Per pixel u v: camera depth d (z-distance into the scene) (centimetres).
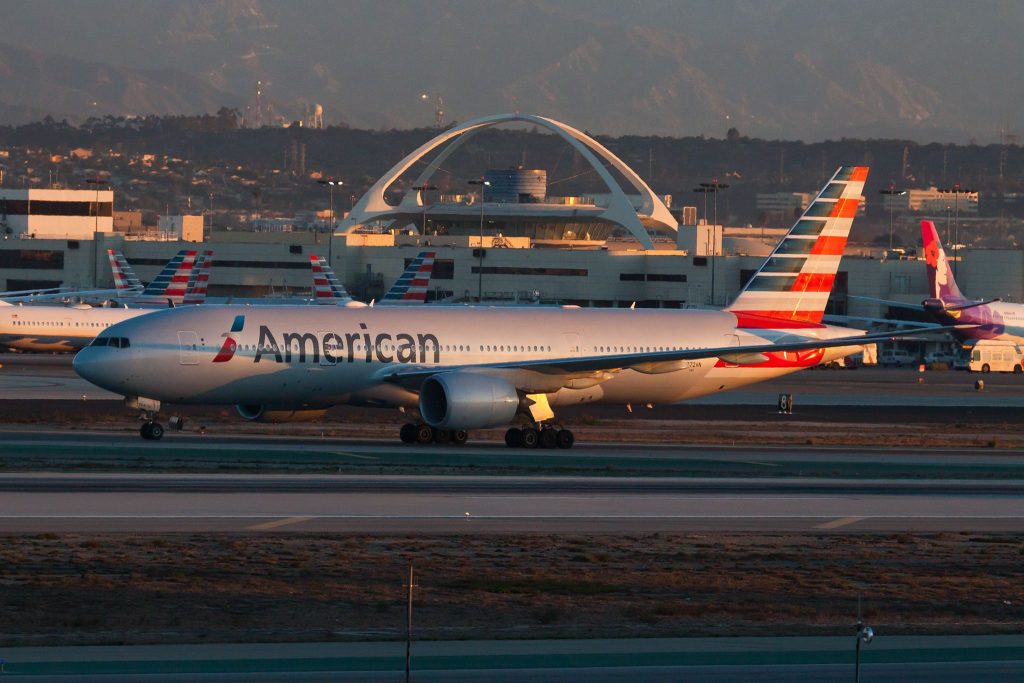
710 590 12700
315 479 17762
